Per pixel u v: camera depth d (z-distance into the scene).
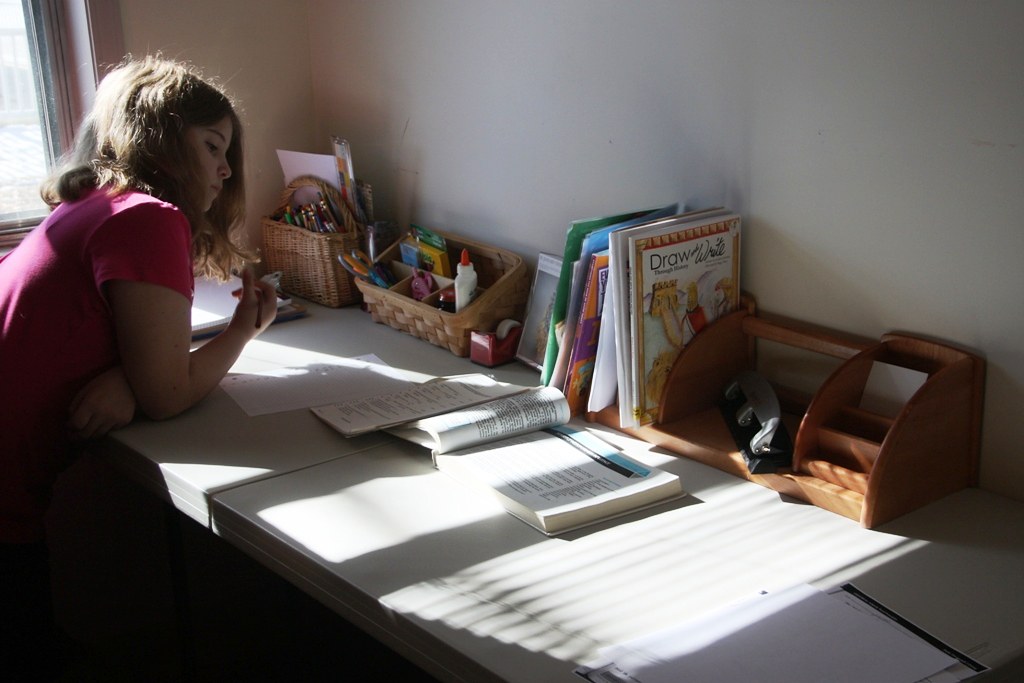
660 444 1.40
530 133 1.77
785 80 1.35
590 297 1.44
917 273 1.26
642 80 1.55
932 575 1.05
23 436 1.38
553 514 1.15
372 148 2.13
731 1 1.39
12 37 1.87
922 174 1.23
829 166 1.33
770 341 1.49
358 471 1.32
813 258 1.39
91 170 1.49
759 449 1.29
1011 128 1.13
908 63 1.21
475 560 1.08
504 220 1.88
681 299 1.42
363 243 2.02
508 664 0.89
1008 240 1.16
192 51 2.01
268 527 1.16
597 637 0.93
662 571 1.06
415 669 2.06
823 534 1.14
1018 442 1.20
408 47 1.97
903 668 0.88
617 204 1.65
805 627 0.95
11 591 1.39
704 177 1.50
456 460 1.30
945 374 1.17
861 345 1.33
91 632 2.06
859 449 1.21
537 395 1.45
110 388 1.39
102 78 1.89
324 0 2.12
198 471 1.31
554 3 1.66
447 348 1.79
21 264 1.41
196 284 2.00
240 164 1.62
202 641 2.13
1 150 1.91
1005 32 1.11
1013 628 0.95
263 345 1.81
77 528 1.99
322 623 2.22
